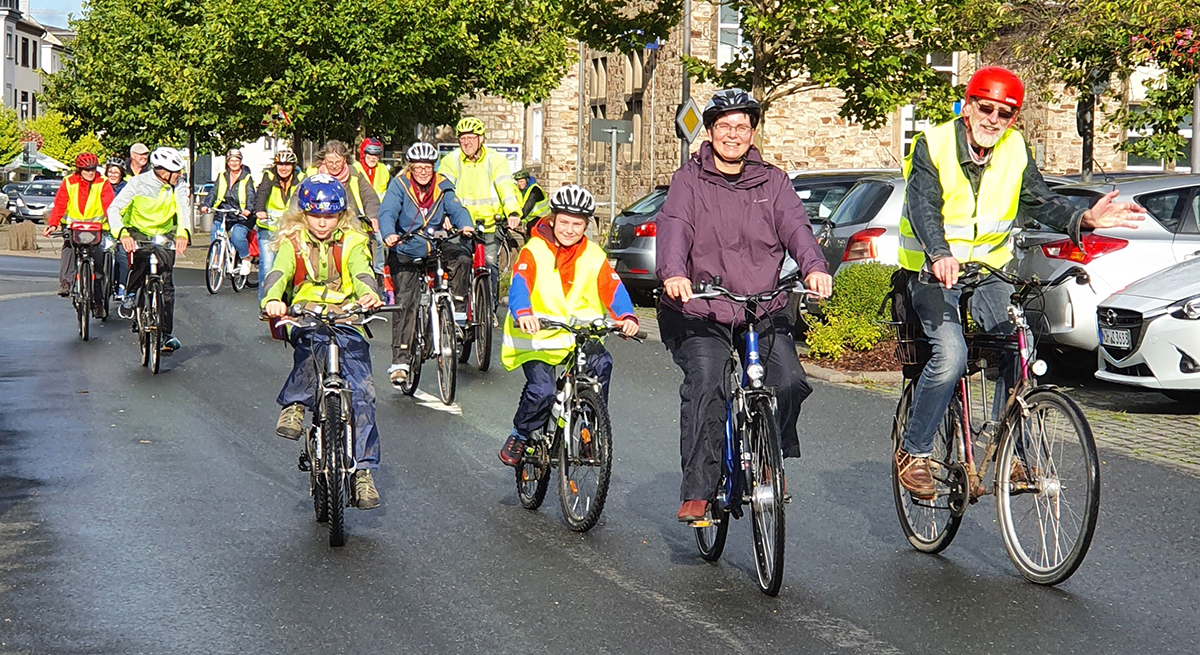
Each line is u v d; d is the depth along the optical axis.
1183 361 9.98
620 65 40.12
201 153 43.16
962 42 21.11
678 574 6.06
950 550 6.49
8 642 5.10
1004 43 20.28
